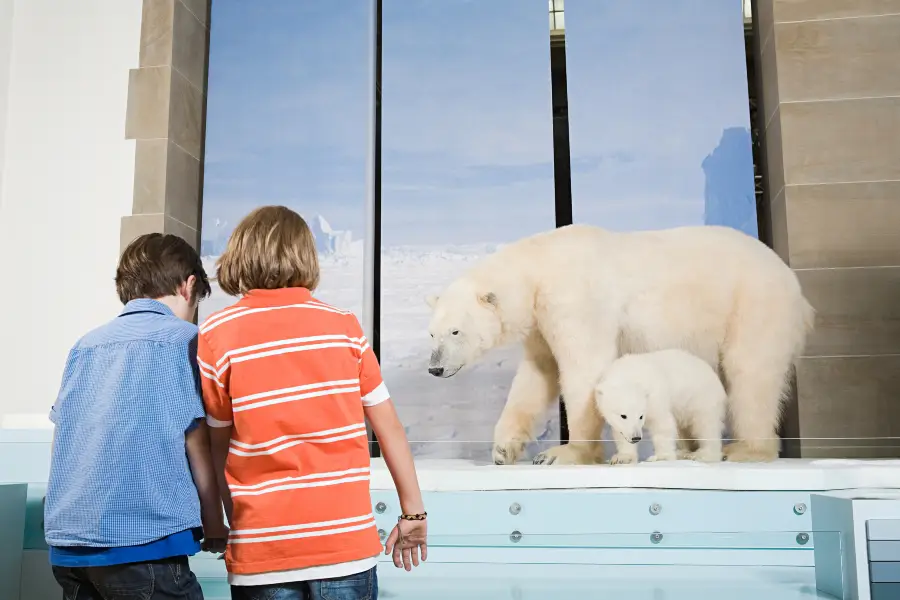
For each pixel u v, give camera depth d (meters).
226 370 1.03
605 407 2.95
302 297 1.08
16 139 3.51
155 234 1.36
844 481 2.17
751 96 3.56
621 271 3.15
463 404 3.21
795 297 3.08
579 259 3.17
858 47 3.19
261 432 1.00
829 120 3.17
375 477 2.28
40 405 3.31
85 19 3.55
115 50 3.51
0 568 1.80
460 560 1.91
